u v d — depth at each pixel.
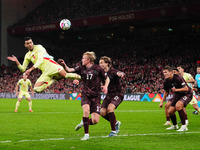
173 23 41.84
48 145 5.78
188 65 32.66
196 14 38.38
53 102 25.72
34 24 41.56
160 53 38.72
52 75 8.45
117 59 40.59
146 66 35.12
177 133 7.60
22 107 18.70
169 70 8.28
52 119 11.21
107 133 7.61
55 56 47.31
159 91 28.41
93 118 6.69
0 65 43.53
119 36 46.59
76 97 31.52
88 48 47.09
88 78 6.54
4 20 43.94
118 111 15.52
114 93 7.37
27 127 8.68
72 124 9.55
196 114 13.48
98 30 46.91
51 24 40.19
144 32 45.03
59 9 44.47
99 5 41.09
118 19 36.00
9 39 44.62
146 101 27.41
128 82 32.47
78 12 41.66
